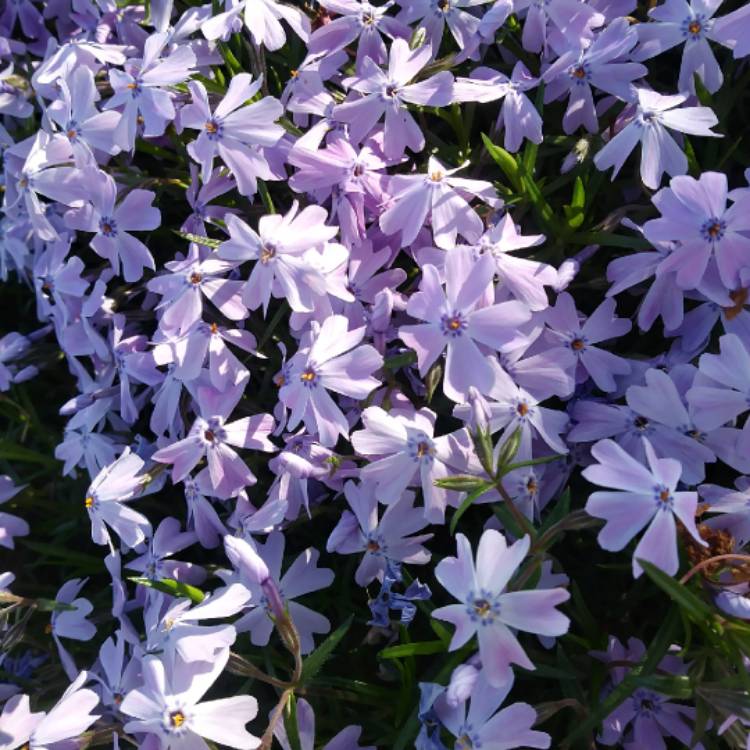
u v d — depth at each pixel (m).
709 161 0.18
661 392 0.16
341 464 0.17
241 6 0.18
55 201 0.21
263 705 0.17
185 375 0.17
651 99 0.17
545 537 0.15
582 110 0.18
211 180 0.18
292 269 0.16
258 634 0.17
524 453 0.16
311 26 0.19
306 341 0.17
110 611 0.19
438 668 0.16
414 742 0.16
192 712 0.15
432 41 0.19
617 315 0.18
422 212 0.17
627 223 0.17
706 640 0.15
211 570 0.18
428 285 0.16
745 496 0.15
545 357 0.16
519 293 0.16
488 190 0.17
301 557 0.17
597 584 0.17
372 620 0.16
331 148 0.17
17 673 0.20
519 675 0.16
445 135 0.20
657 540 0.14
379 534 0.16
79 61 0.20
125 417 0.19
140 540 0.18
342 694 0.16
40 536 0.22
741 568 0.15
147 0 0.21
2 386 0.21
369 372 0.16
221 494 0.17
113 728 0.16
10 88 0.22
